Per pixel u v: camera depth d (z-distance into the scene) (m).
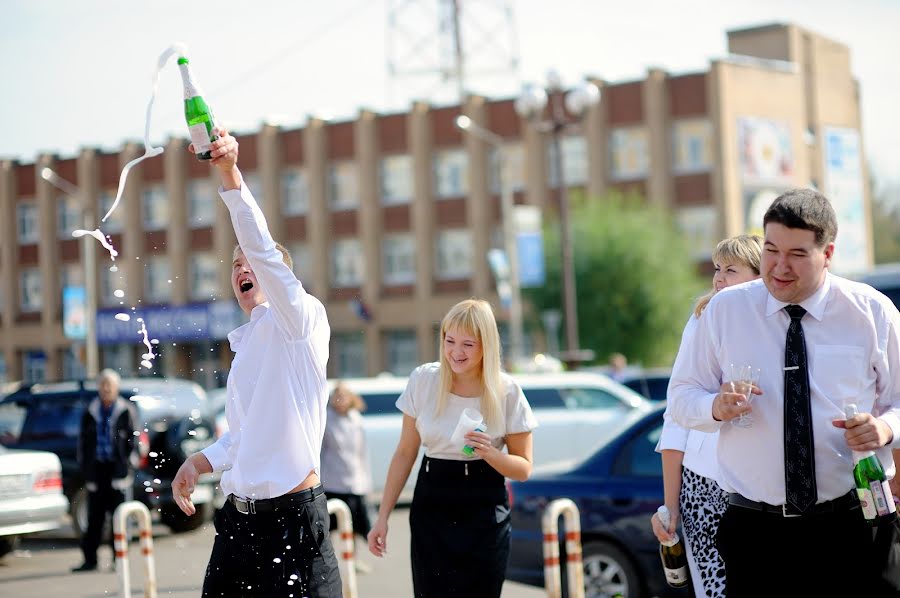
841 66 61.47
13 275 62.75
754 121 51.88
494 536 6.23
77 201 60.75
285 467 4.96
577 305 47.19
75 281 61.16
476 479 6.26
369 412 18.77
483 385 6.37
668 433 5.90
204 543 14.47
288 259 5.21
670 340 46.84
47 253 61.47
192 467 5.21
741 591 4.54
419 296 55.75
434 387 6.40
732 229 50.16
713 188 50.44
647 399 21.56
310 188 57.44
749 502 4.51
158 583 11.25
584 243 47.50
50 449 15.94
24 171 62.12
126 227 58.84
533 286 47.78
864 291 4.45
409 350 56.34
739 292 4.57
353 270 57.19
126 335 51.44
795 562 4.44
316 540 5.01
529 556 9.23
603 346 46.75
